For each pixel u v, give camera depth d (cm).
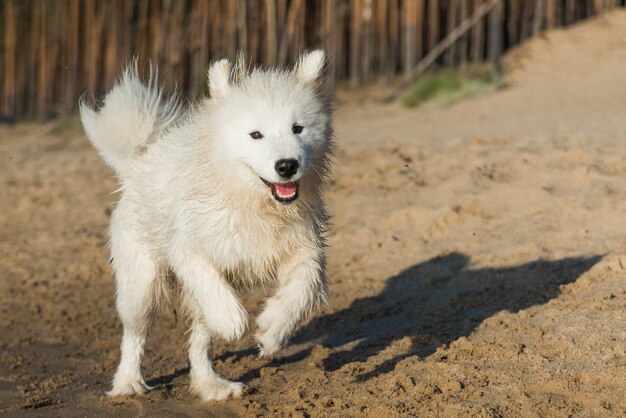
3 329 1166
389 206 1341
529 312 849
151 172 795
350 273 1157
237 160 709
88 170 1970
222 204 719
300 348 934
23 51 3672
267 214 722
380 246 1215
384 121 2225
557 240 1058
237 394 790
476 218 1203
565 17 2973
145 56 3133
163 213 768
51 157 2286
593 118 1727
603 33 2558
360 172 1520
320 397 740
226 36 2962
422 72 2897
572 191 1202
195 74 2906
